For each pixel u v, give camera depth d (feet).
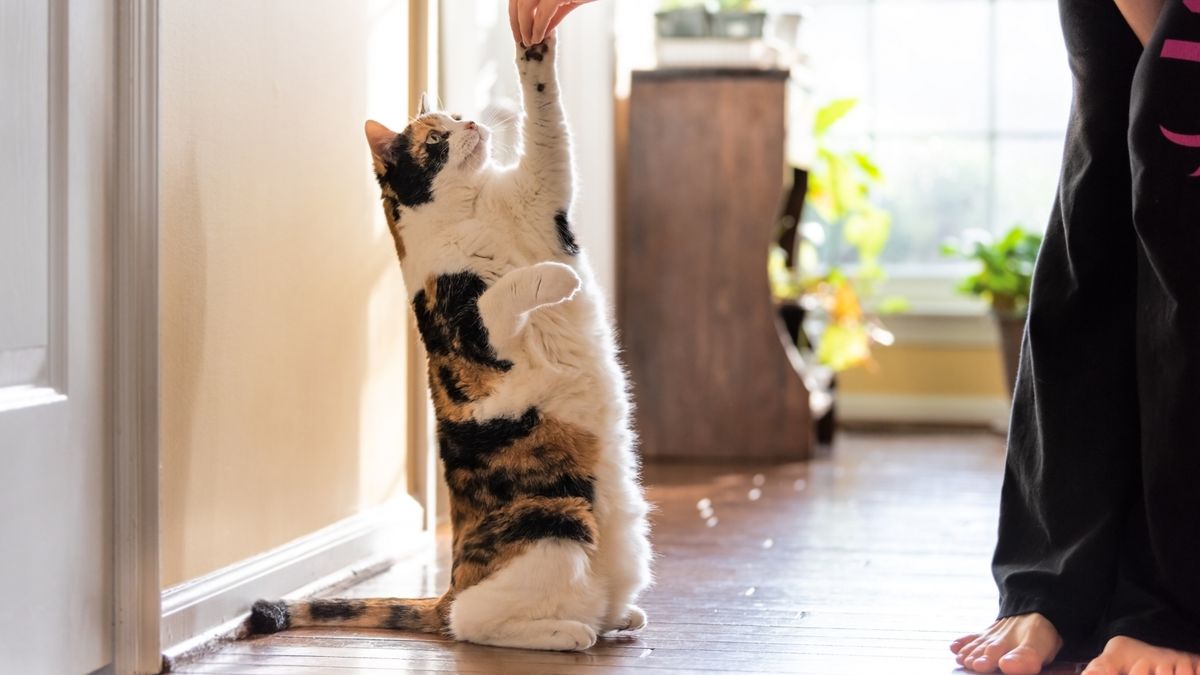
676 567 7.72
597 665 5.47
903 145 16.39
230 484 6.17
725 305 12.98
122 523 5.41
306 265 6.87
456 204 6.07
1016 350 14.05
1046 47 16.06
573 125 12.91
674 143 13.01
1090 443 5.54
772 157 12.87
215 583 5.97
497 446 5.75
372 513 7.73
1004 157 16.22
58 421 5.06
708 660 5.58
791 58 14.03
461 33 9.27
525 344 5.80
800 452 12.91
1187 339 5.02
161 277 5.55
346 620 6.13
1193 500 5.08
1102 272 5.49
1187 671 4.93
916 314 15.81
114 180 5.35
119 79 5.33
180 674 5.41
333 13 7.10
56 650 5.08
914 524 9.26
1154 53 5.00
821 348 14.61
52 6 4.97
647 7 14.62
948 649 5.81
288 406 6.70
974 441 14.20
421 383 8.39
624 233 13.67
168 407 5.64
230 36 6.05
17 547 4.85
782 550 8.27
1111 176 5.44
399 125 8.06
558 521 5.63
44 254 4.99
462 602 5.74
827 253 16.55
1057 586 5.49
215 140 5.95
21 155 4.84
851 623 6.31
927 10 16.25
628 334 13.12
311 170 6.89
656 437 13.10
